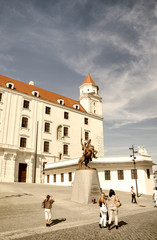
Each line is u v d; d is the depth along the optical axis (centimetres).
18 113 3975
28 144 3938
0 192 1941
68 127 4791
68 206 1569
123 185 3188
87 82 5928
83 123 5169
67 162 3500
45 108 4497
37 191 2250
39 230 854
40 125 4262
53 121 4538
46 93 4972
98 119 5591
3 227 898
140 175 3159
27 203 1523
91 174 1902
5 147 3462
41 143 4153
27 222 1006
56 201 1742
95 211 1412
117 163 3272
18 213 1208
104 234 783
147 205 1873
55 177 3712
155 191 1808
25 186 2692
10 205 1412
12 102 3953
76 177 1942
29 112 4169
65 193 2242
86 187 1809
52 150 4300
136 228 877
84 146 2080
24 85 4625
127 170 3253
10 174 3441
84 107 5584
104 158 3378
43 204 973
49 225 933
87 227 915
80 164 2044
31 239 714
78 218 1150
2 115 3728
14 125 3841
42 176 3969
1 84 4022
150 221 1037
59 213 1280
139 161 3198
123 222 1024
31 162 3822
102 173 3288
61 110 4791
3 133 3644
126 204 1853
